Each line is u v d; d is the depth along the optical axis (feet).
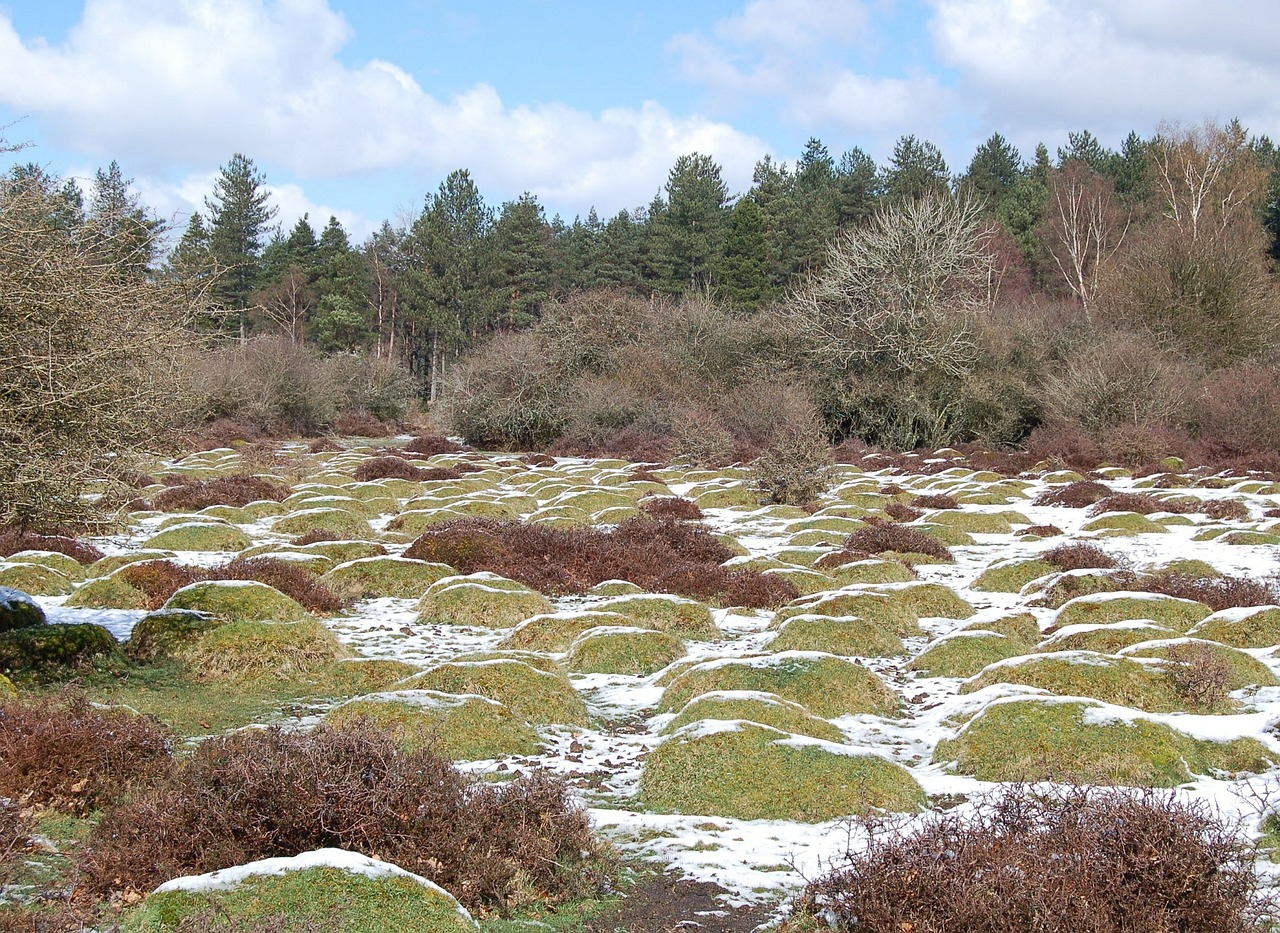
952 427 143.74
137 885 20.48
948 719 34.35
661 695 37.93
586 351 158.71
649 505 86.17
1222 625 43.50
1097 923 17.51
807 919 19.51
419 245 237.04
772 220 237.86
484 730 31.68
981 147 277.64
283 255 252.62
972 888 18.28
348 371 190.29
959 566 65.82
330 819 21.24
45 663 36.55
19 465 32.96
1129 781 27.68
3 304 32.96
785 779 27.40
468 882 20.97
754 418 134.62
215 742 23.27
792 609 49.73
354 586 54.65
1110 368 128.36
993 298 184.34
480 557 59.67
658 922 20.53
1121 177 259.80
